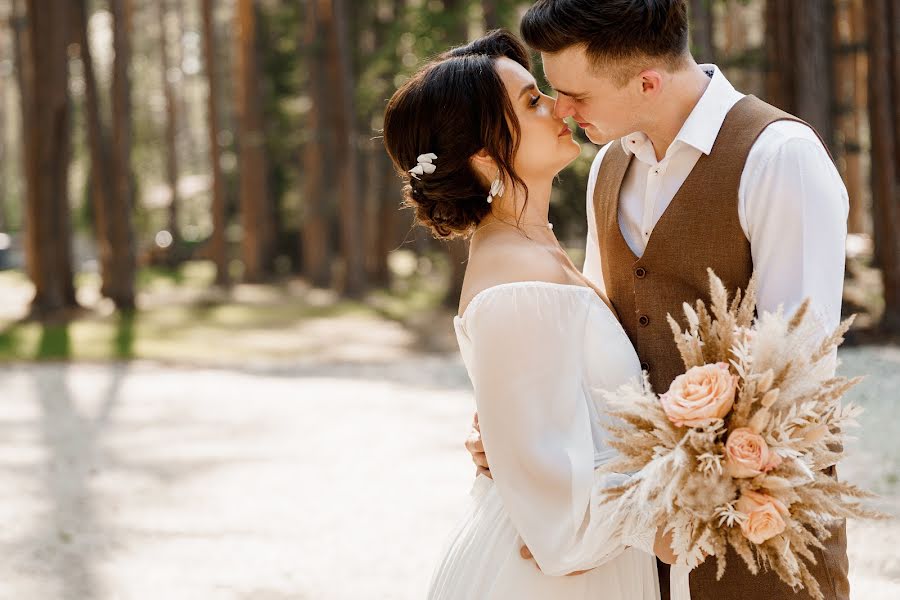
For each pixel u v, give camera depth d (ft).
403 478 21.29
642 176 7.29
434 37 51.67
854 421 5.53
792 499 5.30
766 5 40.24
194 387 35.83
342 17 63.00
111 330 51.55
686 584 6.82
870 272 53.57
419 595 14.17
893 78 41.37
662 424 5.45
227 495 20.16
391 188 71.51
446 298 60.34
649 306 6.99
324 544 16.62
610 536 5.90
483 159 6.59
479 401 6.13
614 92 6.63
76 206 106.11
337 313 59.21
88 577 15.17
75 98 100.89
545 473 5.93
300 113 76.84
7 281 81.97
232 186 93.20
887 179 41.22
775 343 5.44
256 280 78.48
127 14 81.66
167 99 92.73
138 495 20.25
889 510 16.69
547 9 6.52
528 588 6.33
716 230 6.66
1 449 25.17
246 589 14.56
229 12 108.68
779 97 39.99
